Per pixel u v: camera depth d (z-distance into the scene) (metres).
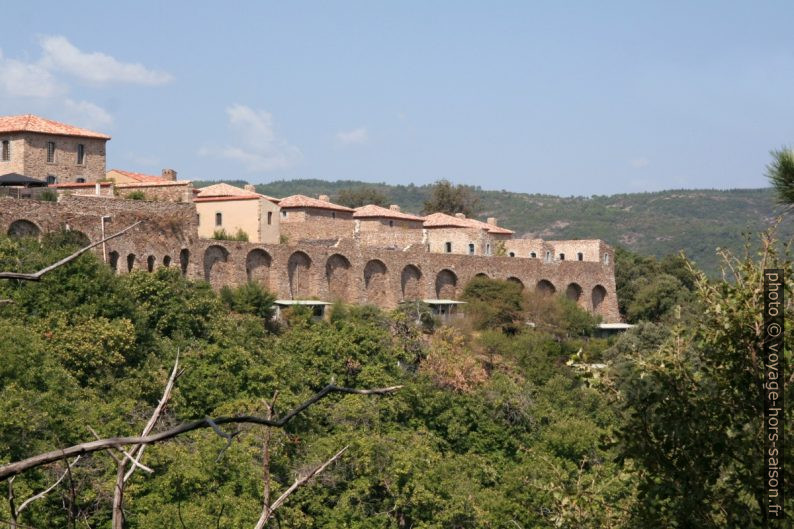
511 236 168.62
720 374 25.58
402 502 69.38
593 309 151.75
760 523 24.09
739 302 25.39
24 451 57.00
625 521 28.97
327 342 92.50
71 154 124.44
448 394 93.12
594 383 27.56
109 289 86.38
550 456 82.88
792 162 17.86
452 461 81.38
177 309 92.62
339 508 67.06
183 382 77.12
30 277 13.55
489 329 124.31
